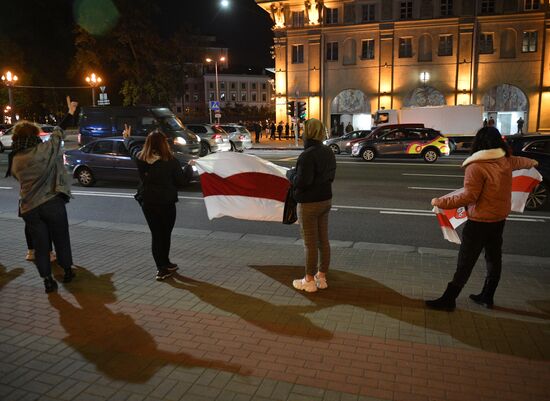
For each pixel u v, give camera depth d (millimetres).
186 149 19594
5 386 3457
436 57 38500
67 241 5516
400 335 4180
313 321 4465
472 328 4305
